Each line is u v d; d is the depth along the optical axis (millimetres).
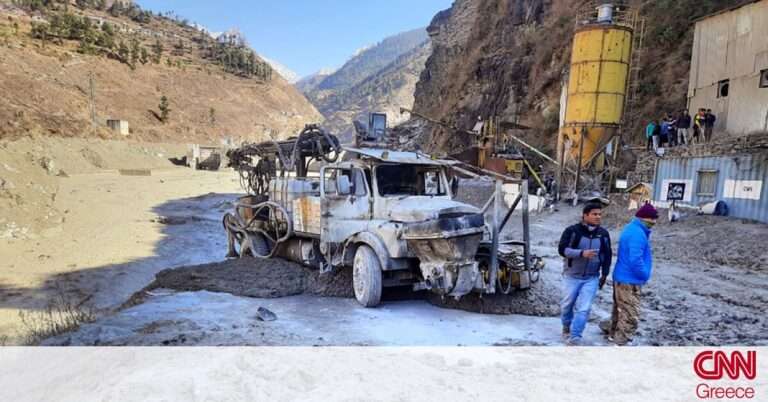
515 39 53625
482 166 29891
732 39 21734
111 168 61406
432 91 78375
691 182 17891
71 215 25000
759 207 14859
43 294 13641
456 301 7816
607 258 5766
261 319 6816
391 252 7477
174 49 160500
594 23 25812
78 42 115812
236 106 138625
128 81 111938
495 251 7215
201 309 7434
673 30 33094
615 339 5727
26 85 78625
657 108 30828
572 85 26609
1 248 18109
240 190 42219
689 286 9242
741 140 16703
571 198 25312
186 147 85625
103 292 14117
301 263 10875
